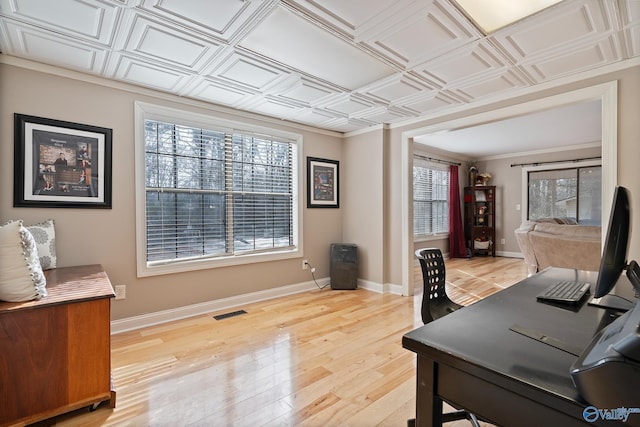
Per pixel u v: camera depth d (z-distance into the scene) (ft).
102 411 5.46
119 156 8.78
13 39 6.55
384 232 13.10
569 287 4.61
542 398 2.01
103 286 6.05
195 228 10.38
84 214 8.25
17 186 7.34
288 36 6.45
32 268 5.16
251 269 11.66
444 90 9.36
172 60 7.48
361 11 5.65
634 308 2.09
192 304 10.19
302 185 13.12
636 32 6.40
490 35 6.47
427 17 5.84
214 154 10.82
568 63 7.72
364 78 8.51
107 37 6.50
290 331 8.89
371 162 13.50
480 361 2.39
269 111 11.35
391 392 5.99
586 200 19.61
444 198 22.33
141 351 7.64
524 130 16.20
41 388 5.05
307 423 5.14
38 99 7.61
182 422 5.17
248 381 6.36
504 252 23.00
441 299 6.34
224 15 5.76
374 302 11.69
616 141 7.73
